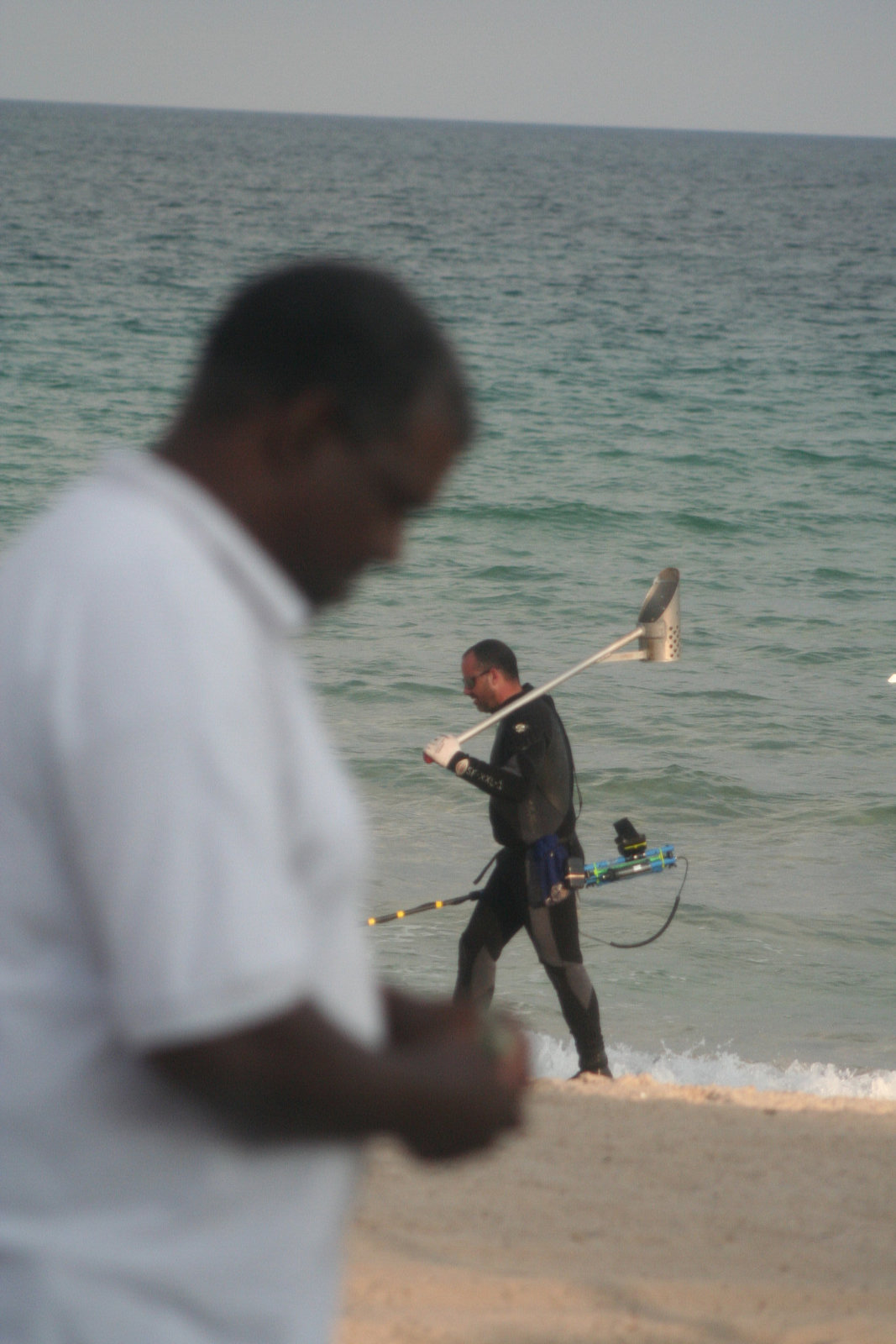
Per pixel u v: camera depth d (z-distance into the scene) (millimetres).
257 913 3840
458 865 41594
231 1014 3797
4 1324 4121
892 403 140500
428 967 34562
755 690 60656
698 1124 19031
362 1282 11703
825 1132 18766
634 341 173875
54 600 4031
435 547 83875
